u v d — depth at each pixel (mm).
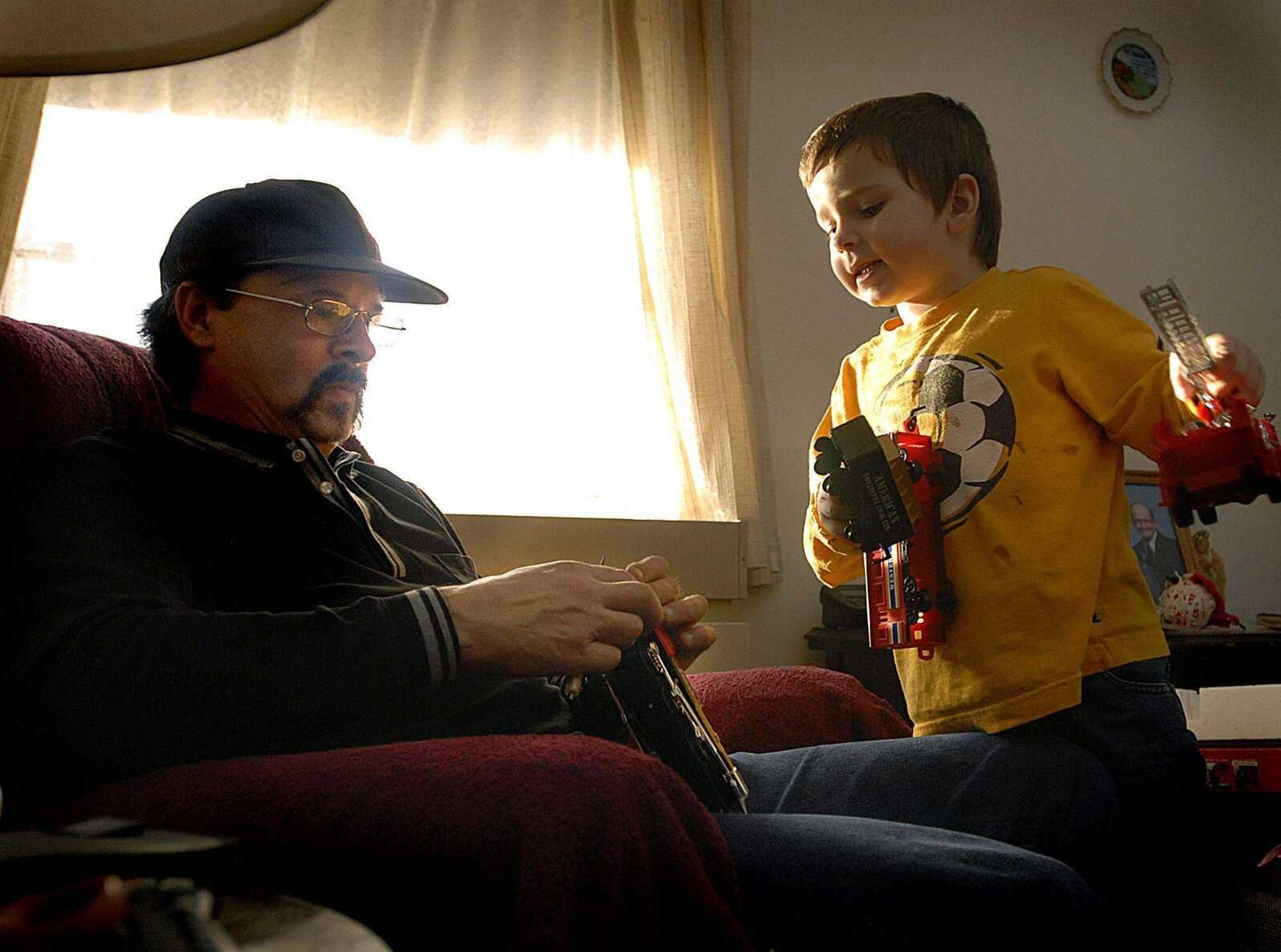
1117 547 979
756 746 1171
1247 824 1277
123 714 660
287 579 879
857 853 746
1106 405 972
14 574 752
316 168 2061
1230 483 796
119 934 349
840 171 1101
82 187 1942
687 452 2148
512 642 745
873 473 946
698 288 2180
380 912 544
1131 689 932
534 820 533
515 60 2211
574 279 2201
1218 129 2977
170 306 987
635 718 828
